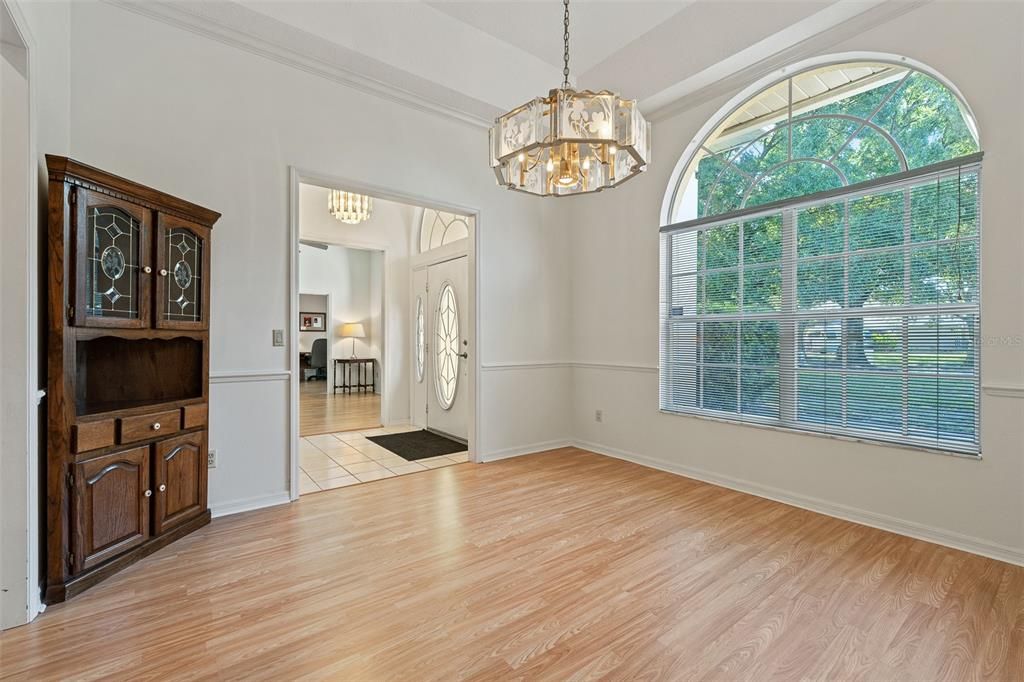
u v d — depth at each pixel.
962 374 2.41
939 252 2.49
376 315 9.23
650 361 3.92
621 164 2.17
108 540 2.05
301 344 10.20
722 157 3.55
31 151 1.75
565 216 4.63
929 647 1.60
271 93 2.97
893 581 2.04
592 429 4.44
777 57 3.05
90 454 1.98
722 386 3.48
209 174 2.75
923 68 2.57
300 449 4.45
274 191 2.97
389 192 3.46
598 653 1.57
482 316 4.03
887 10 2.60
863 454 2.72
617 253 4.19
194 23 2.66
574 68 3.96
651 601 1.88
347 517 2.77
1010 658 1.54
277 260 2.99
